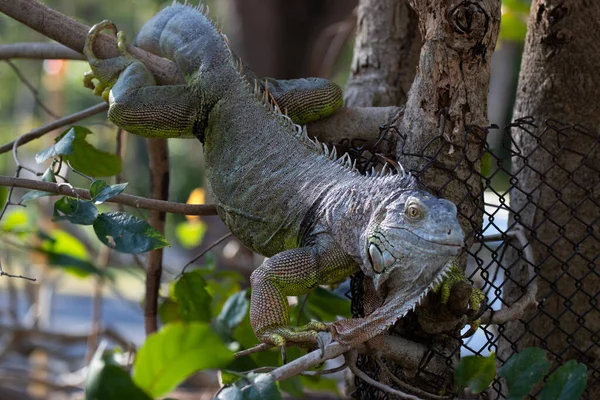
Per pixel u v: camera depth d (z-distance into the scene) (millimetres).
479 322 5758
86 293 24891
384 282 5379
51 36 7270
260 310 5520
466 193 6066
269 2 18250
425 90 6059
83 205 5941
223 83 6746
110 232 5875
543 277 6883
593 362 7340
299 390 7453
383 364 5711
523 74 7707
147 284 8109
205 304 7586
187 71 7012
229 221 6496
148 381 4551
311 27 18484
